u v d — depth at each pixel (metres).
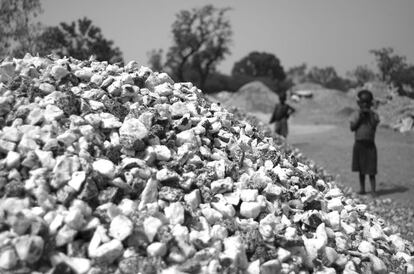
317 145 10.16
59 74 2.36
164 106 2.43
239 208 2.07
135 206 1.89
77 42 8.48
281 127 8.03
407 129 13.72
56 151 1.95
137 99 2.44
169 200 1.95
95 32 8.62
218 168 2.21
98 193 1.87
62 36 8.27
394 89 20.25
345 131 12.99
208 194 2.05
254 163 2.48
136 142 2.10
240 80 31.11
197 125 2.45
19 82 2.26
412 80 28.61
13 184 1.79
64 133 2.02
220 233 1.87
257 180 2.20
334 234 2.17
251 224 1.96
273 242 1.92
